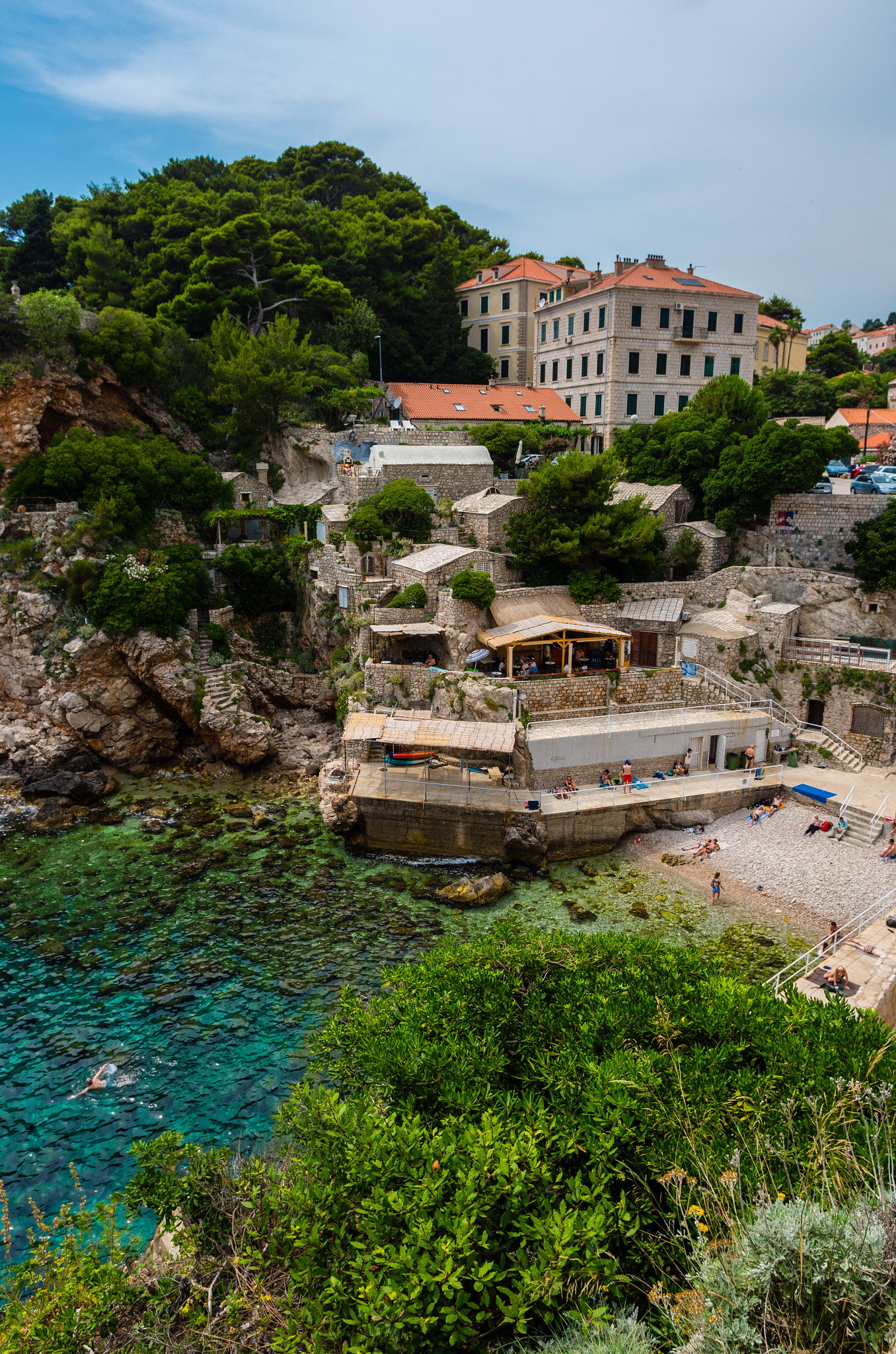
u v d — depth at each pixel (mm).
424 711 46375
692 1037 14086
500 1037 14461
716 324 78375
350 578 54188
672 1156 10852
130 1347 10758
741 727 46812
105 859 39844
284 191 95062
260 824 44000
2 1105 24031
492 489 63344
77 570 50094
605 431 76500
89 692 49531
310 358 70750
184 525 60688
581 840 40531
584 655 52656
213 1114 23594
